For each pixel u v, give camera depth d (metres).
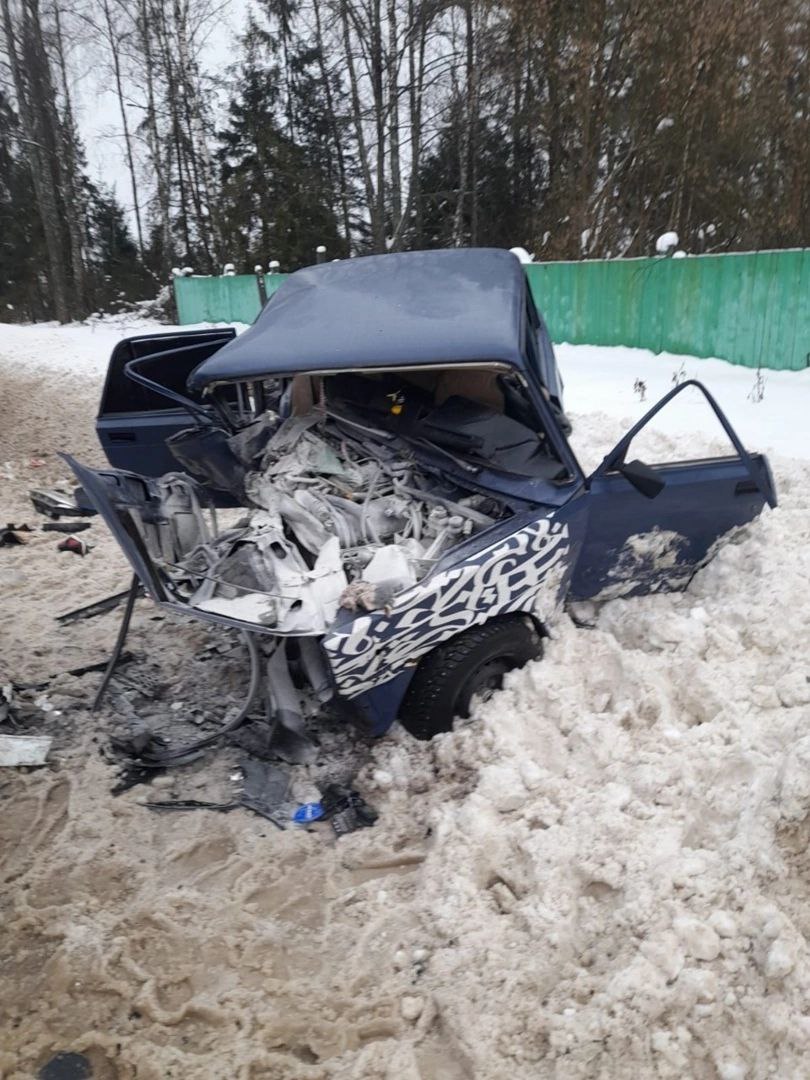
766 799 2.94
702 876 2.83
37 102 30.78
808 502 5.61
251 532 3.81
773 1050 2.36
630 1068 2.39
